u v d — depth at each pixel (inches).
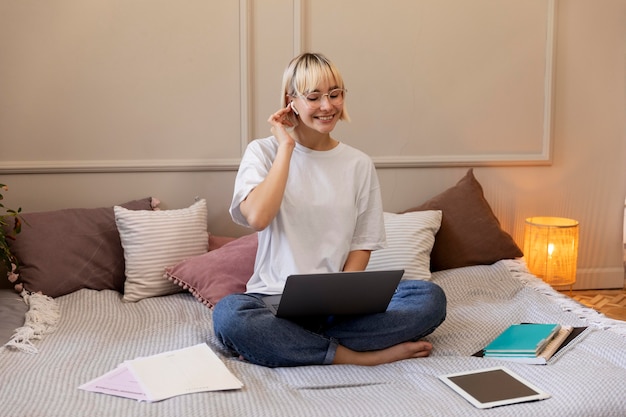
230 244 109.7
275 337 77.2
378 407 65.6
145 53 119.0
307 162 89.0
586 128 137.4
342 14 124.7
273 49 123.1
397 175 130.9
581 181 138.5
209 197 124.3
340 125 127.5
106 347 83.0
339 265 87.7
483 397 67.6
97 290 109.1
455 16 129.0
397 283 77.2
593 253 141.3
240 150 124.0
